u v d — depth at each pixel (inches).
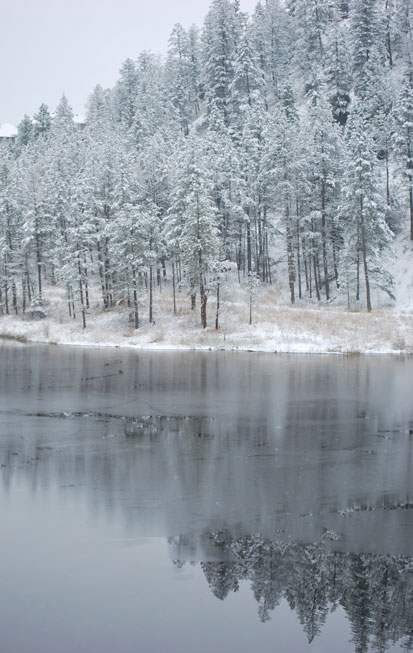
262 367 1158.3
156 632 230.1
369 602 255.8
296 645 218.5
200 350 1502.2
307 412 716.7
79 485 426.9
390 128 2167.8
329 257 2066.9
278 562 295.4
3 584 269.6
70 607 248.4
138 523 349.4
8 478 445.1
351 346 1425.9
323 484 430.3
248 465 482.6
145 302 1991.9
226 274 1684.3
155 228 1870.1
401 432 607.2
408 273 1887.3
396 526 347.3
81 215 1898.4
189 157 1739.7
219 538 327.3
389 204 2144.4
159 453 522.0
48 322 1957.4
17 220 2215.8
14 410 732.7
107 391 882.1
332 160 1923.0
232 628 231.9
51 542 319.9
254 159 2178.9
